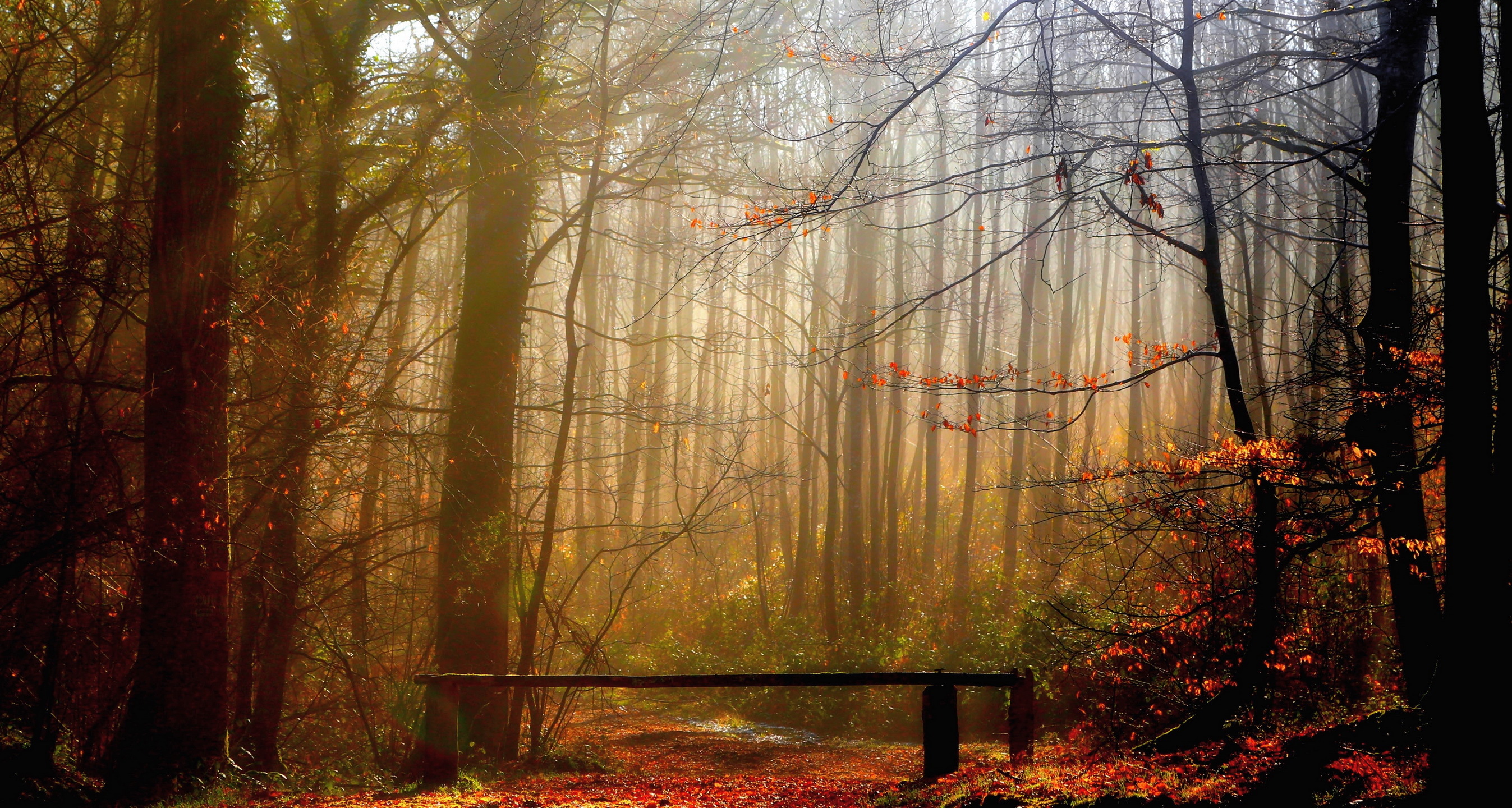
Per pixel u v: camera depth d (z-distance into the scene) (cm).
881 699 1967
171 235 996
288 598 1237
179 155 1006
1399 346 862
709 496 1588
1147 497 945
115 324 1077
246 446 1208
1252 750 682
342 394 1221
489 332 1441
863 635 2348
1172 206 1228
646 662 2533
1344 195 1191
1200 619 999
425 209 2291
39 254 958
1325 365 910
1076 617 1466
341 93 1338
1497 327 689
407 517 1464
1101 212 909
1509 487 522
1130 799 580
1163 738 877
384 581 1573
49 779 889
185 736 944
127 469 1223
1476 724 499
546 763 1339
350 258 1425
